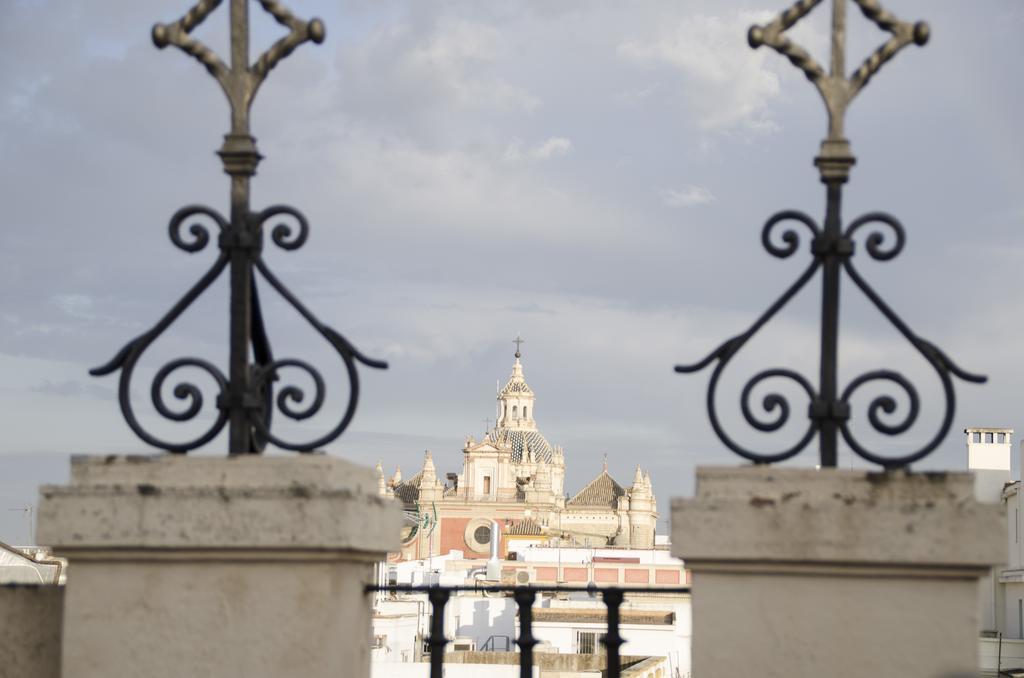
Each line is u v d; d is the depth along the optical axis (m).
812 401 5.48
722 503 5.35
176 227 5.70
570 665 35.81
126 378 5.61
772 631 5.33
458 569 89.12
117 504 5.43
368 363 5.56
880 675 5.28
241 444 5.57
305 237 5.67
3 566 21.97
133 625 5.47
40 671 5.86
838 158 5.57
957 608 5.27
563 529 166.00
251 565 5.43
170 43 5.77
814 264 5.57
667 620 45.84
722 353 5.54
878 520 5.26
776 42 5.64
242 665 5.40
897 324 5.53
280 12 5.79
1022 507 44.00
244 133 5.77
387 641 38.69
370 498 5.62
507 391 186.00
